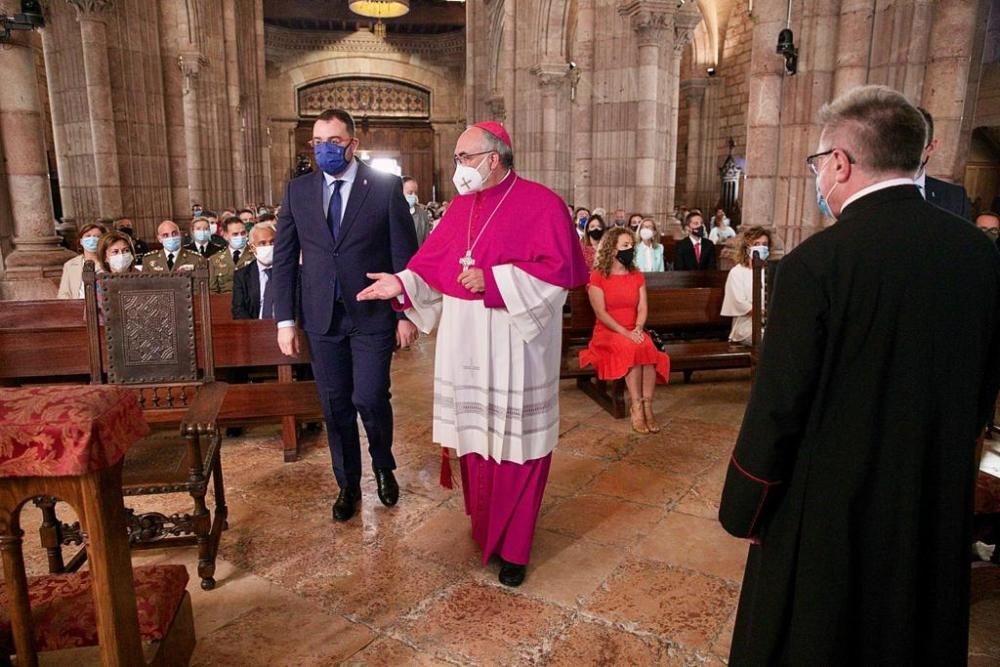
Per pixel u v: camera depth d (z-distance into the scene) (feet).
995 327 4.86
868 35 20.04
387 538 10.80
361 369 10.84
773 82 22.22
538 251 9.08
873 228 4.78
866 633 4.92
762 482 5.05
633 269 16.29
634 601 9.13
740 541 10.76
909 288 4.67
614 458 14.14
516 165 55.31
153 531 9.15
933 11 18.69
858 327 4.74
